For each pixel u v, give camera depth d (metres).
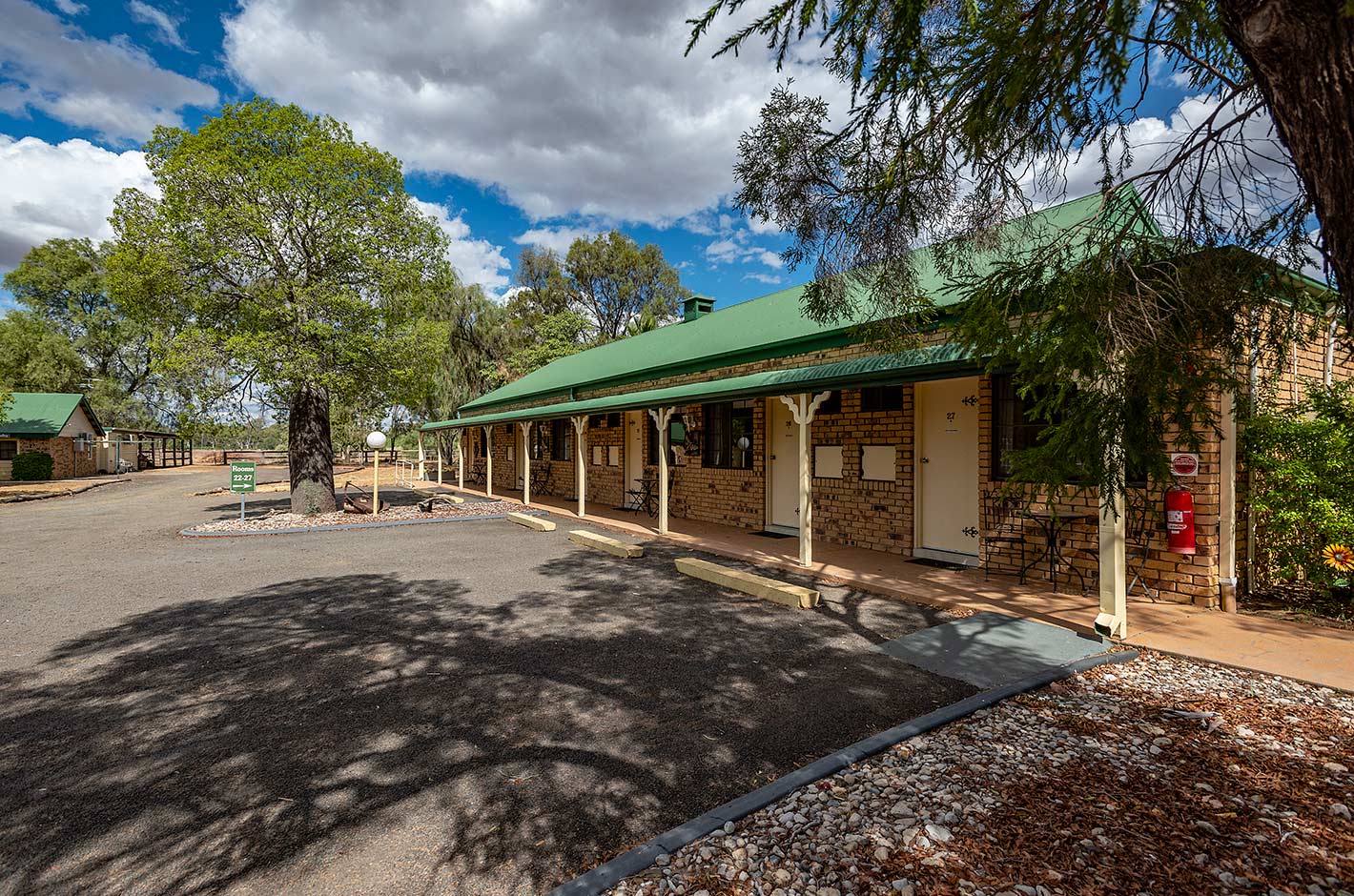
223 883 2.23
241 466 12.13
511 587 7.02
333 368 12.44
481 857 2.36
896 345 4.88
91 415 35.72
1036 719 3.40
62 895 2.17
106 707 3.82
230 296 12.16
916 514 7.98
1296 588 6.03
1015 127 3.29
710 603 6.20
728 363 10.38
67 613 6.02
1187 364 3.04
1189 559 5.43
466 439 27.27
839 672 4.28
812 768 2.85
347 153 11.95
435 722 3.59
